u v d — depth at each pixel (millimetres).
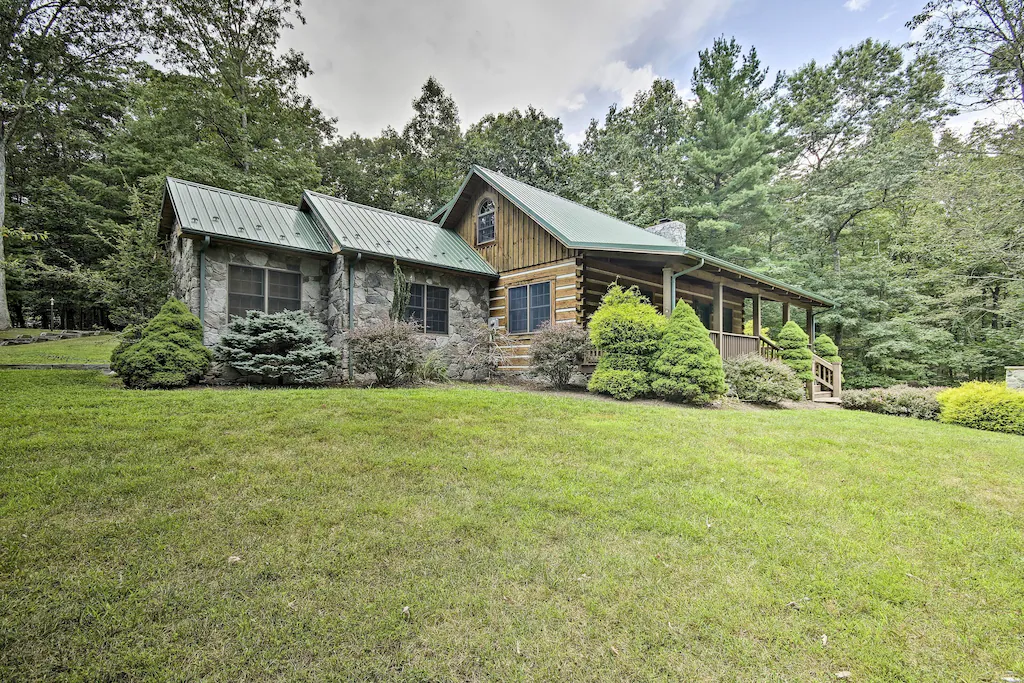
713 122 22219
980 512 3945
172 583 2512
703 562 2936
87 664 1955
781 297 14398
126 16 17234
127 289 10906
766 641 2248
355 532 3133
